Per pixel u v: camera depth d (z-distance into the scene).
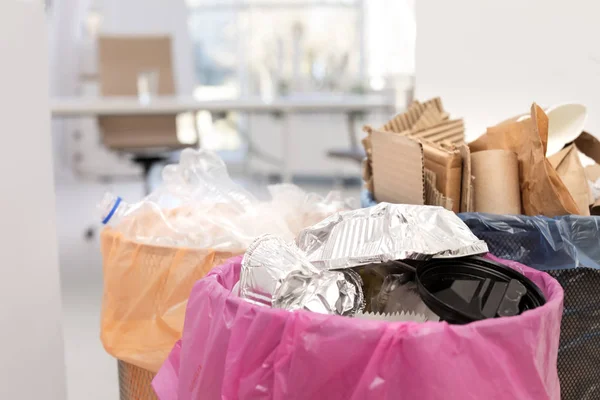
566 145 1.10
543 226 0.82
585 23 1.22
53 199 0.96
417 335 0.53
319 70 5.57
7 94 0.85
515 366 0.56
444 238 0.71
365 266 0.78
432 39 1.36
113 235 0.98
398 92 3.52
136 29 5.48
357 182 5.50
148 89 4.08
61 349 0.99
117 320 0.95
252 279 0.70
